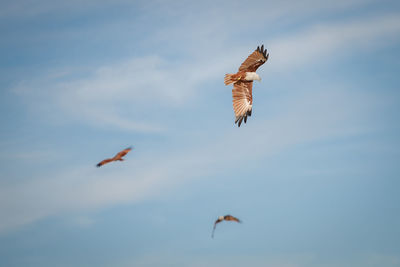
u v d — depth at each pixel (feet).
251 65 72.49
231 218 67.00
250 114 73.97
